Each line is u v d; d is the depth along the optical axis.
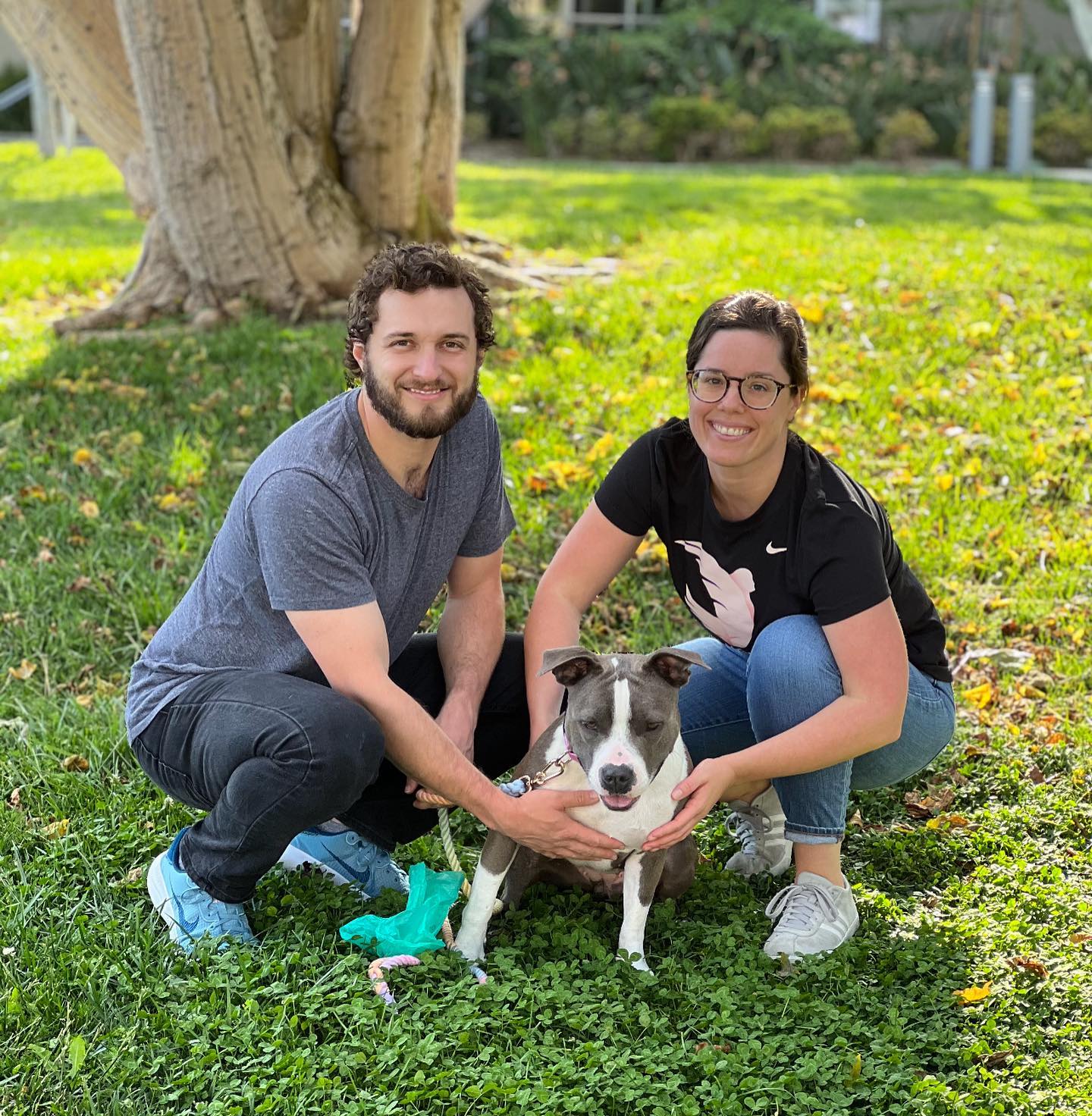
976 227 12.46
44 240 12.09
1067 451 6.45
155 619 5.03
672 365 7.61
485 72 24.05
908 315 8.45
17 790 4.01
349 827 3.60
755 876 3.81
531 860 3.45
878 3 24.80
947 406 7.01
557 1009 3.04
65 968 3.17
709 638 3.98
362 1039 2.94
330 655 3.15
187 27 7.79
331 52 8.85
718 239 11.47
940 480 6.10
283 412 6.80
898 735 3.34
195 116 8.01
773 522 3.40
